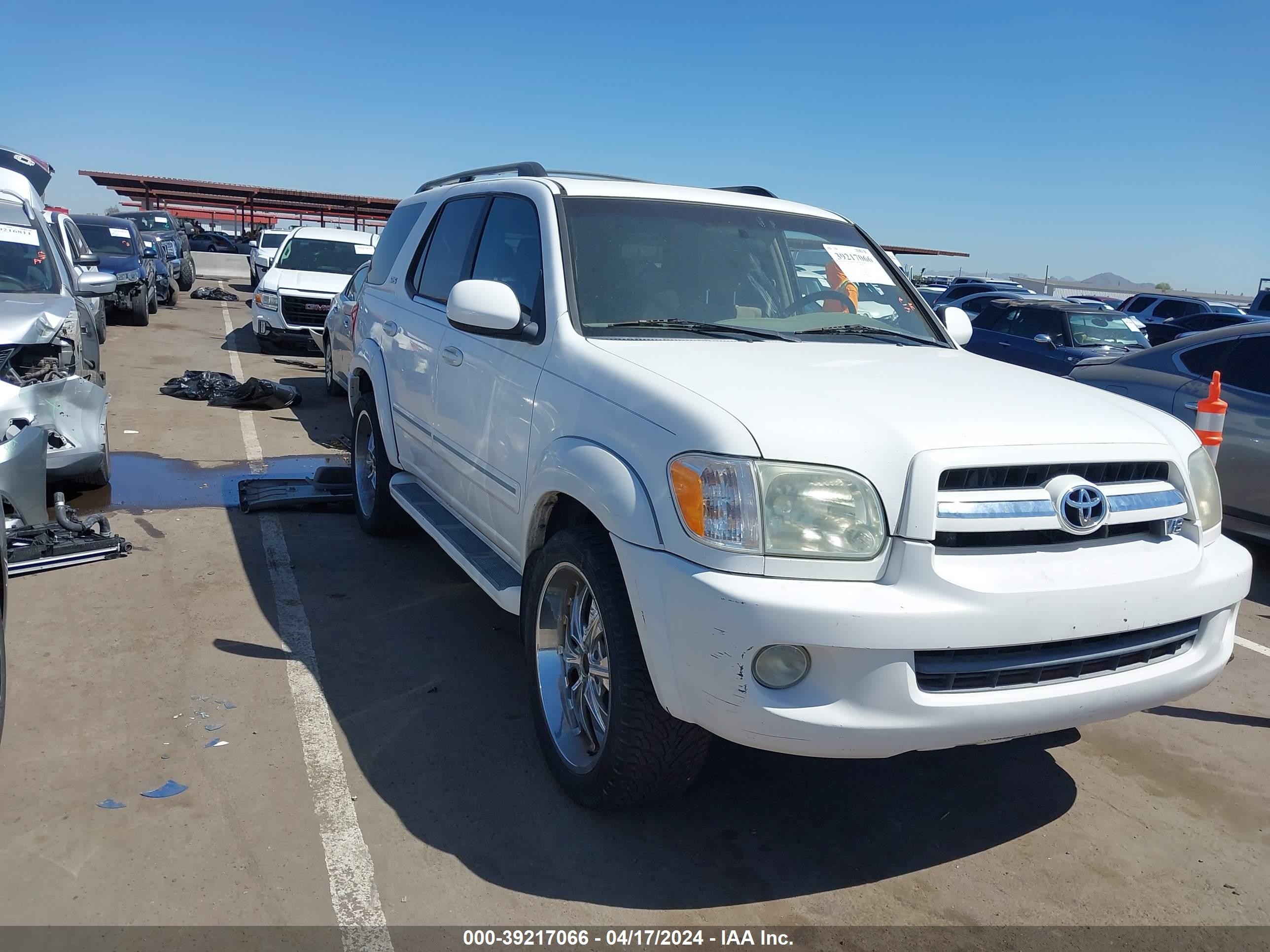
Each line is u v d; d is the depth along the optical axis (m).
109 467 6.57
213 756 3.28
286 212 40.53
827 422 2.63
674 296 3.65
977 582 2.50
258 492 6.21
